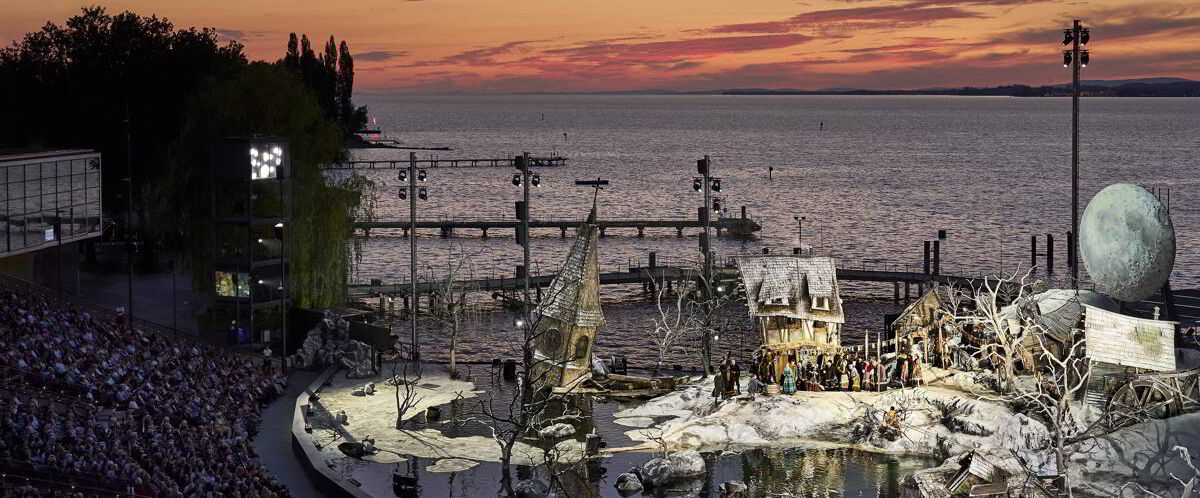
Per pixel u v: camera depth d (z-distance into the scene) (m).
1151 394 57.59
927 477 51.91
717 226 184.62
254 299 82.12
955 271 153.25
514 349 98.31
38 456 44.31
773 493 53.00
